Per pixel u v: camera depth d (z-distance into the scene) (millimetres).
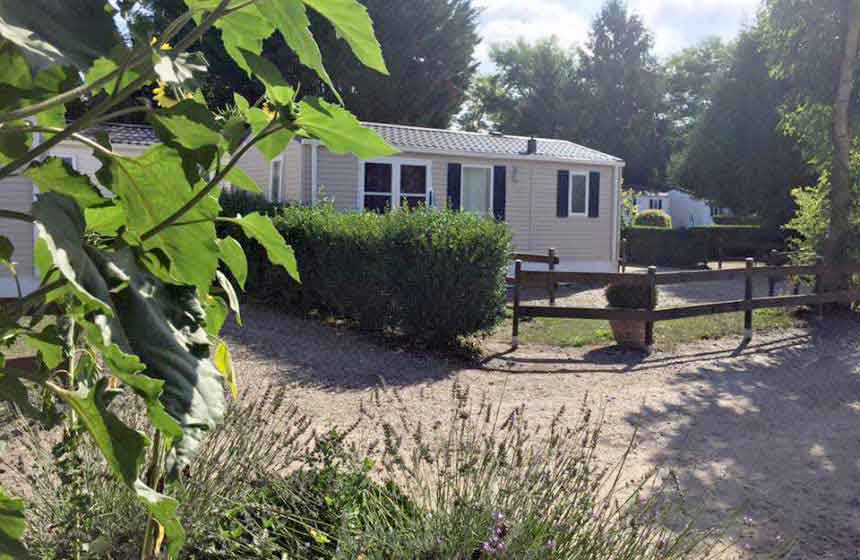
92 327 1110
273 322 11617
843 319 13664
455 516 3041
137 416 3244
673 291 18688
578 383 8750
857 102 15336
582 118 58719
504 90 60375
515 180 18906
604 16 61562
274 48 27750
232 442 3314
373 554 2980
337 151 1612
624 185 55188
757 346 11398
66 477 2697
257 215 1686
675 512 3947
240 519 3381
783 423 7109
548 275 10914
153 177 1381
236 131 1633
